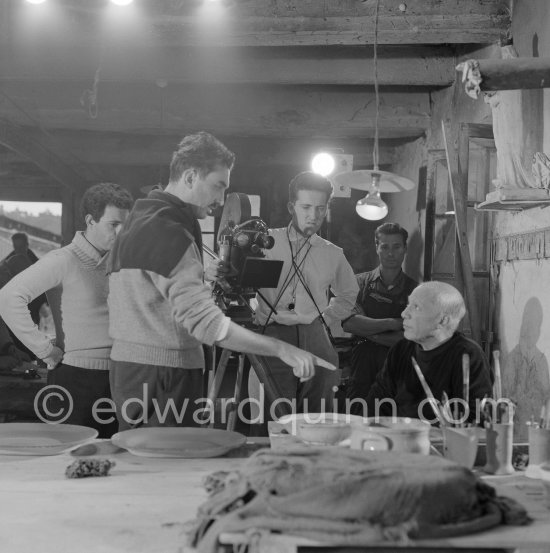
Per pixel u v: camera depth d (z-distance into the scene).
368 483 1.33
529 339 3.89
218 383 3.22
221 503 1.41
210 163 2.46
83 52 4.98
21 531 1.43
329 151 6.05
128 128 6.76
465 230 4.33
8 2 4.76
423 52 5.30
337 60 5.22
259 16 4.35
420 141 6.50
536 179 3.39
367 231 8.64
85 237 2.98
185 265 2.26
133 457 1.98
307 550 1.35
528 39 4.00
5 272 9.08
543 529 1.37
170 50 5.17
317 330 3.58
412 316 2.72
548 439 1.78
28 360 7.66
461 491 1.36
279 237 3.60
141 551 1.35
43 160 7.60
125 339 2.43
